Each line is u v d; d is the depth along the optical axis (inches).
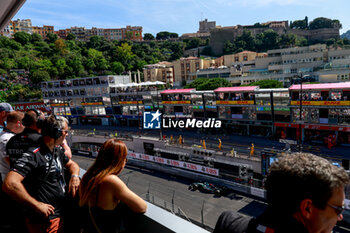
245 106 1920.5
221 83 3058.6
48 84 3206.2
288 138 1780.3
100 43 6560.0
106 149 88.0
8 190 92.9
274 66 3553.2
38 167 101.7
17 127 143.7
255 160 1387.8
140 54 6097.4
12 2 123.7
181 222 76.5
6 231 116.7
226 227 59.0
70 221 106.1
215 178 1465.3
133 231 87.5
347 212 866.1
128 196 80.0
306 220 50.2
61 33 7731.3
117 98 2758.4
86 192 85.2
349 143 1550.2
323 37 6658.5
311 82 3058.6
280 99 1737.2
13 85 4082.2
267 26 6939.0
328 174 47.5
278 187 51.6
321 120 1590.8
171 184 1550.2
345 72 2893.7
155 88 2578.7
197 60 4320.9
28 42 5831.7
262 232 52.4
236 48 6003.9
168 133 2271.2
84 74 4904.0
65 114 3166.8
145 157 1898.4
